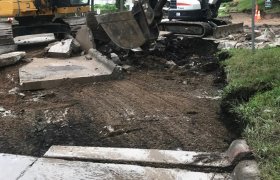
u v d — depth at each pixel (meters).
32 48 8.84
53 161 3.24
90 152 3.34
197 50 7.95
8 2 8.70
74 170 3.08
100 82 5.60
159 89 5.28
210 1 9.27
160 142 3.58
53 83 5.41
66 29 9.77
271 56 5.33
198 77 5.95
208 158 3.11
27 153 3.51
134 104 4.65
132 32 6.57
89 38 7.11
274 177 2.51
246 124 3.46
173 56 7.38
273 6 18.06
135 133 3.81
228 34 8.96
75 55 7.19
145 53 7.19
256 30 10.04
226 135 3.67
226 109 4.14
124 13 6.53
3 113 4.54
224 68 5.56
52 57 7.06
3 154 3.45
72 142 3.71
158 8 6.66
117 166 3.11
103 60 6.23
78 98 4.95
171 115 4.25
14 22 9.41
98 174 3.01
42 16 9.46
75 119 4.27
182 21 8.92
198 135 3.69
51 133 3.93
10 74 6.10
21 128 4.09
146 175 2.96
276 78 4.36
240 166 2.84
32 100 4.97
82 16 9.91
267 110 3.49
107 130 3.92
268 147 2.88
